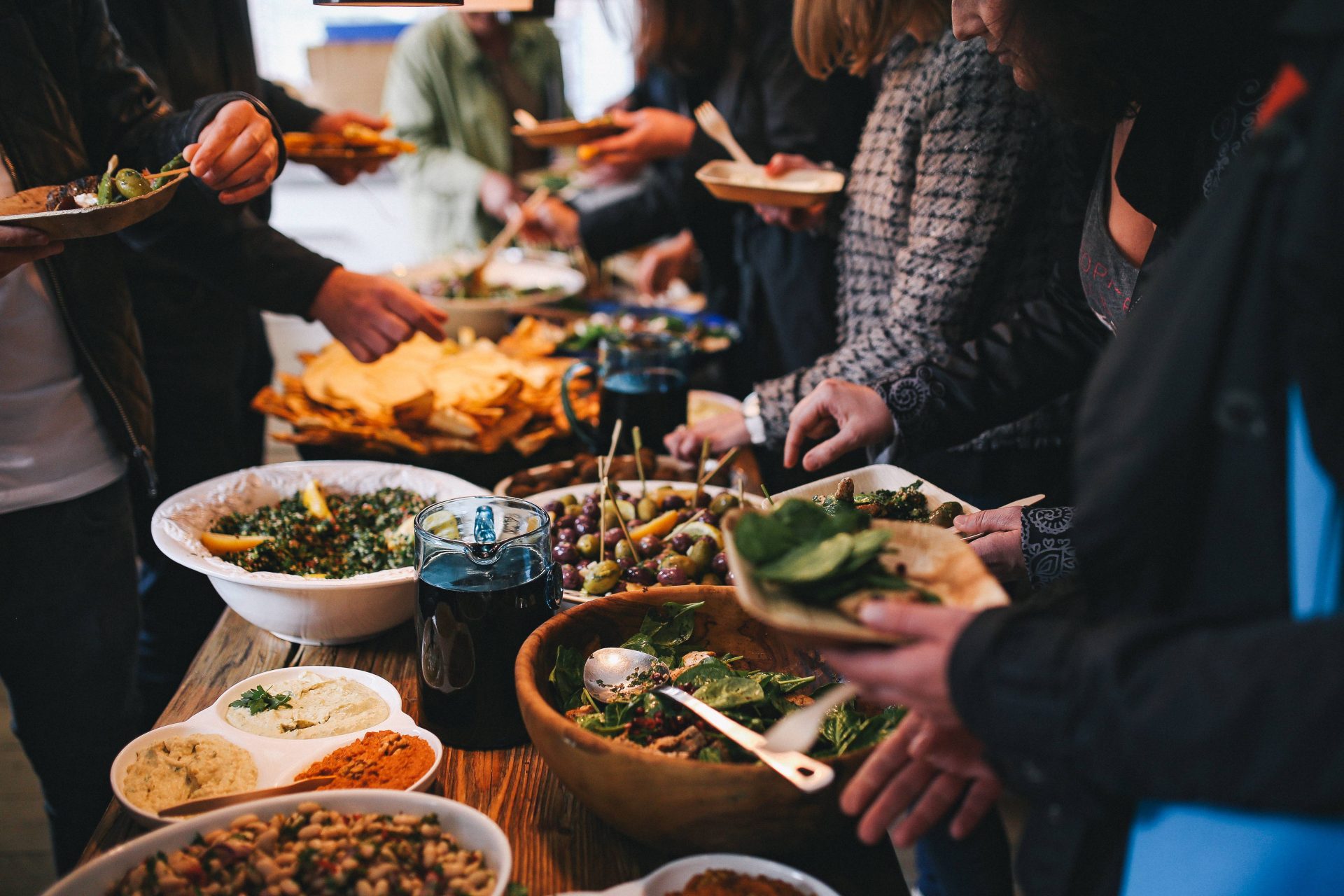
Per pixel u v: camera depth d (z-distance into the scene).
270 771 0.97
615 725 0.91
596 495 1.45
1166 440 0.62
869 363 1.55
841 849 0.91
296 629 1.20
